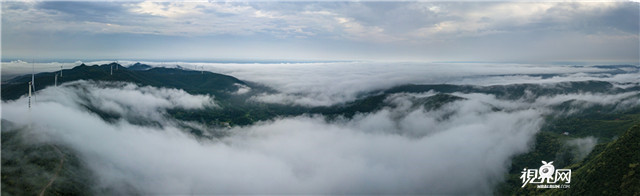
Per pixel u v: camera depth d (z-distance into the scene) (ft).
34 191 369.71
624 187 374.84
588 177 424.87
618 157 407.23
